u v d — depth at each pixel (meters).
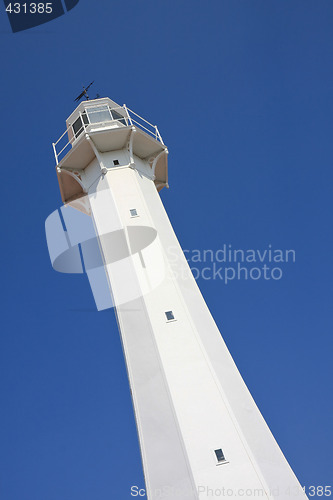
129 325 27.36
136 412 24.52
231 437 23.00
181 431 23.33
